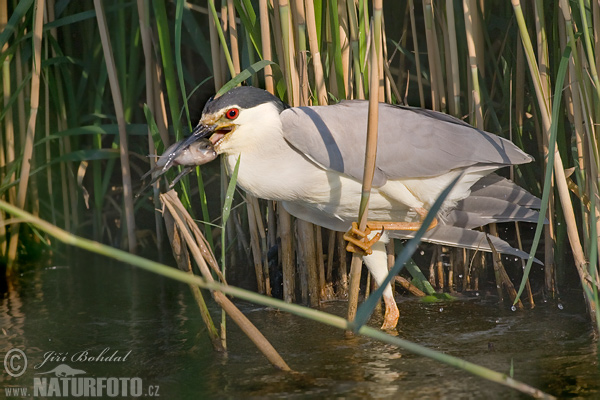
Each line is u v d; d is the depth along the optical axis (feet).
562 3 22.30
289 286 29.96
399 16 35.99
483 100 29.86
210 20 28.48
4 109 31.50
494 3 33.65
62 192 36.88
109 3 36.60
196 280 15.67
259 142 25.64
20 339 25.40
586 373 21.02
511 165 26.81
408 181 25.93
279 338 25.31
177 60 24.18
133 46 35.94
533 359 22.44
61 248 37.17
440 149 25.44
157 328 26.43
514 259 32.17
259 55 27.22
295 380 21.12
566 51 22.06
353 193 25.85
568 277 29.78
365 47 26.45
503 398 19.43
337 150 24.97
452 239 27.32
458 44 30.78
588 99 23.13
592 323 25.75
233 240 32.81
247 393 20.22
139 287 31.83
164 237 36.04
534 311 27.81
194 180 37.45
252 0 30.73
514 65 30.91
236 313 22.20
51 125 36.65
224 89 23.98
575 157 25.26
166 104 36.96
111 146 39.50
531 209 30.04
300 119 25.13
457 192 26.32
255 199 29.71
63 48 36.96
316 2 26.71
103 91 37.96
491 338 24.77
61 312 28.48
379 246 27.43
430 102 35.27
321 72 26.78
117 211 38.24
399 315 28.09
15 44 30.86
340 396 19.79
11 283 32.65
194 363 22.86
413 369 21.88
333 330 26.09
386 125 25.31
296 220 30.12
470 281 31.30
